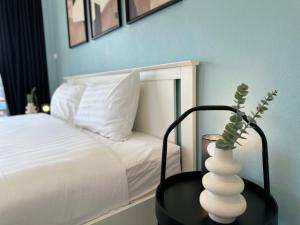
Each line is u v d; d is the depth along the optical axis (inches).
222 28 39.9
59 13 113.2
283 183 34.2
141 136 54.6
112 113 53.2
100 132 55.9
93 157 38.9
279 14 32.2
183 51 48.3
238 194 28.5
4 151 42.7
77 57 101.3
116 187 37.2
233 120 27.2
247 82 37.1
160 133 52.9
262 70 34.9
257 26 34.9
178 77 47.0
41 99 122.6
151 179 42.4
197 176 41.6
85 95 65.1
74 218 33.5
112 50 74.6
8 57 112.1
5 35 110.6
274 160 34.9
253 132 37.3
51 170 34.1
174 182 39.9
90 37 87.2
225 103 40.9
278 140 34.1
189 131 46.2
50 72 127.8
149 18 56.6
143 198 41.1
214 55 41.9
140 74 57.4
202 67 44.3
